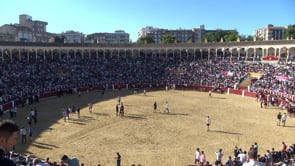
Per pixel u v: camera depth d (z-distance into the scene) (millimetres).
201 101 61750
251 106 56781
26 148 31688
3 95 56188
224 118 46781
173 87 80375
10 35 164750
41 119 44906
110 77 83625
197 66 91500
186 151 31531
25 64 81375
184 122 43906
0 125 4684
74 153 30469
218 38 191375
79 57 103188
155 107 50375
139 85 81750
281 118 45812
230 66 88312
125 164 27656
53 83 72500
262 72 78500
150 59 100812
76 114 48125
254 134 38031
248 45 100625
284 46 92812
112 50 108500
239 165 22484
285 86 65000
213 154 30703
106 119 44844
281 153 26391
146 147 32656
